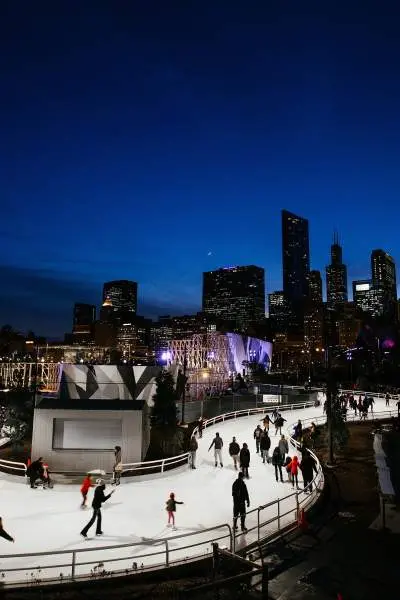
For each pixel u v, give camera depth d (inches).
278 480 832.3
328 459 1013.8
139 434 893.8
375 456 1037.8
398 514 658.8
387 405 1941.4
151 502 719.1
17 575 464.8
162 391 1162.0
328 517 646.5
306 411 1808.6
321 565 502.3
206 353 2753.4
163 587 451.2
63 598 430.6
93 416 889.5
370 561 511.5
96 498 585.0
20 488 791.7
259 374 3639.3
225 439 1227.2
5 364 2684.5
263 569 431.2
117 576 458.0
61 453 872.3
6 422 1115.9
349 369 4724.4
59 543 556.1
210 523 627.2
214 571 462.6
